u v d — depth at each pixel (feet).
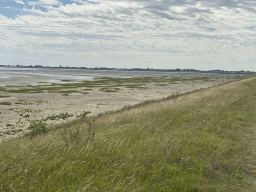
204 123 31.83
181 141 22.58
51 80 279.28
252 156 19.76
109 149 19.12
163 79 331.57
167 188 13.85
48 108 85.92
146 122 31.73
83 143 20.76
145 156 17.89
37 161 16.79
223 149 20.59
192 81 286.87
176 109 42.34
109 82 250.78
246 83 136.67
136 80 294.87
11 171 15.28
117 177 14.78
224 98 57.11
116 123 35.19
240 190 14.21
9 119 65.46
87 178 14.37
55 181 14.16
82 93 138.10
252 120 34.45
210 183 15.02
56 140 23.29
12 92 136.87
